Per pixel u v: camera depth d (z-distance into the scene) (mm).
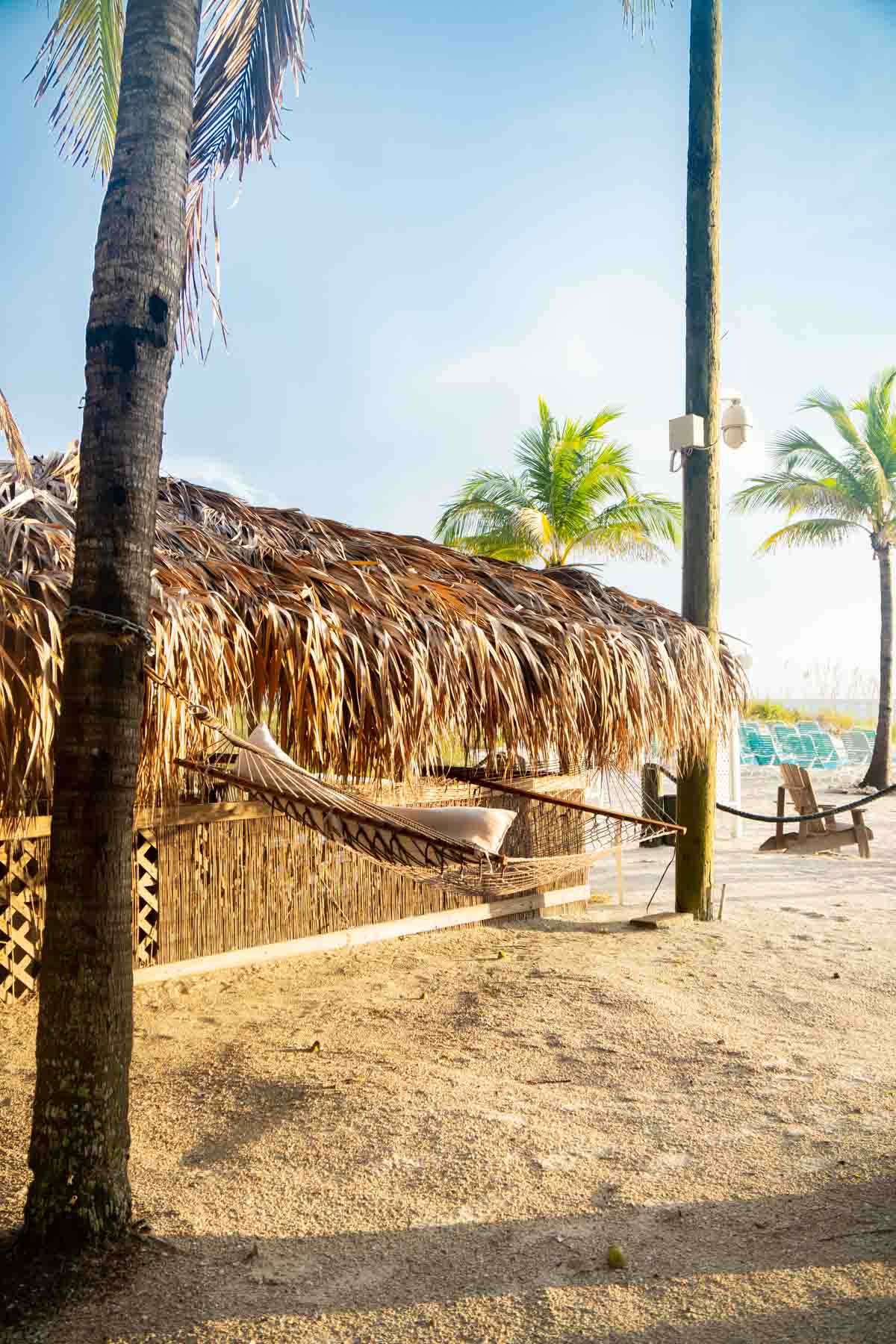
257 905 6125
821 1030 4910
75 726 2695
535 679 5918
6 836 5164
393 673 4898
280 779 3873
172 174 2857
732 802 13367
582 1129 3688
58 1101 2684
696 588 7859
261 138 5035
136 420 2775
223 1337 2393
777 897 8797
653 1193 3154
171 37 2869
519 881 4820
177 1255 2766
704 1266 2693
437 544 7125
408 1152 3486
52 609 3578
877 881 9633
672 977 5926
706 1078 4223
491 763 6348
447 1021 5062
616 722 6523
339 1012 5223
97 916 2695
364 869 6715
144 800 5266
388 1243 2859
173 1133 3691
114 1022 2730
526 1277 2662
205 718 3219
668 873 10180
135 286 2775
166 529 4969
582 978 5816
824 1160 3373
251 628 4488
